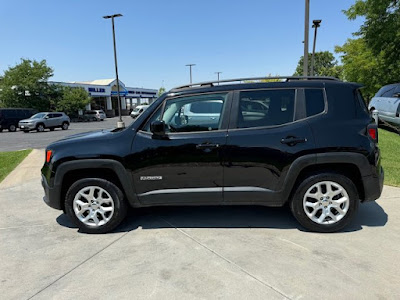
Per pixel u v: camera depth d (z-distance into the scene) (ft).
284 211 14.19
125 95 187.11
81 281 9.18
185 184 11.99
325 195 11.67
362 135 11.28
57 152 12.21
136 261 10.19
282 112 11.70
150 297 8.28
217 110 11.94
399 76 53.11
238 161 11.59
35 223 13.98
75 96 136.46
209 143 11.63
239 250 10.65
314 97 11.68
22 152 37.40
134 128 12.16
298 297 8.05
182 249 10.89
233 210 14.52
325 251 10.35
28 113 86.74
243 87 11.97
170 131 12.02
